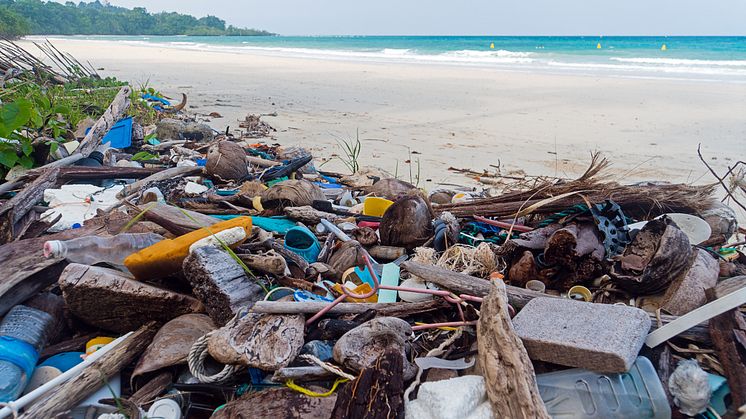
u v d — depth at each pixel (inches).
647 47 1863.9
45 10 4247.0
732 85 722.8
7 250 127.3
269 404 96.2
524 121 467.8
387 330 105.2
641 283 116.8
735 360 94.8
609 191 157.1
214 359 106.0
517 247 133.2
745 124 449.1
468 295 118.1
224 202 185.8
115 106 261.6
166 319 116.3
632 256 125.6
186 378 105.4
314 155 332.5
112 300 113.9
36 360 106.0
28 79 427.8
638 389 90.1
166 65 1095.6
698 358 101.7
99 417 92.8
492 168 307.9
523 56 1428.4
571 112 517.0
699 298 112.7
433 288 125.4
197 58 1350.9
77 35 4493.1
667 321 107.3
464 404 87.8
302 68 1039.6
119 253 130.3
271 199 182.2
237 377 105.1
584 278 125.7
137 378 104.7
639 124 453.7
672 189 159.6
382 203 183.3
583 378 92.9
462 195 213.5
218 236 125.2
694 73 906.7
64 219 167.3
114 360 104.9
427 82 782.5
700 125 446.9
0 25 1541.6
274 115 474.3
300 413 94.1
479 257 136.3
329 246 150.9
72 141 251.1
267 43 2741.1
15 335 105.1
